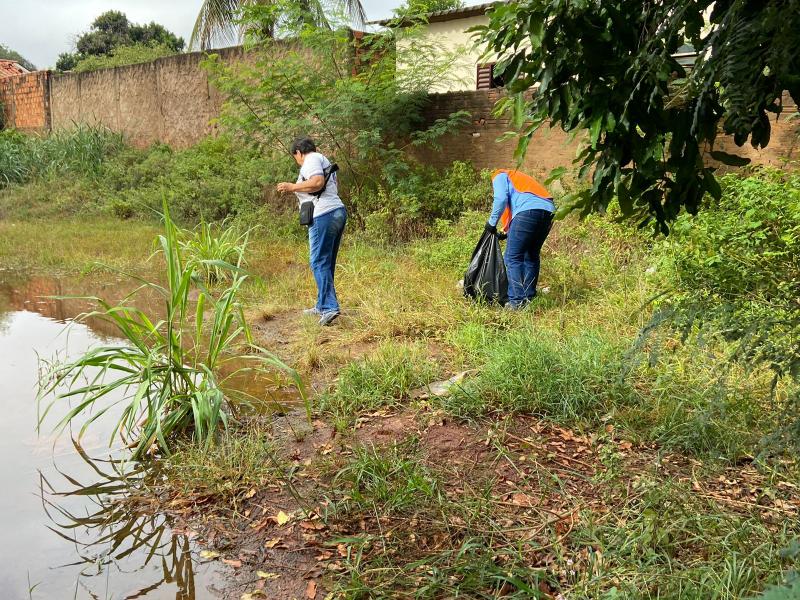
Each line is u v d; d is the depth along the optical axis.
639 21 1.86
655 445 3.64
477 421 4.01
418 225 9.56
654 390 4.05
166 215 4.18
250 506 3.26
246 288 7.70
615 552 2.64
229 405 4.42
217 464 3.57
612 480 3.27
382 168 9.98
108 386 3.92
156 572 2.81
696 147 1.94
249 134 11.12
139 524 3.17
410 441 3.74
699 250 5.14
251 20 10.64
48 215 13.88
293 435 3.99
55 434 4.17
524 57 1.95
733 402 3.74
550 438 3.78
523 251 6.22
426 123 10.35
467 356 5.06
